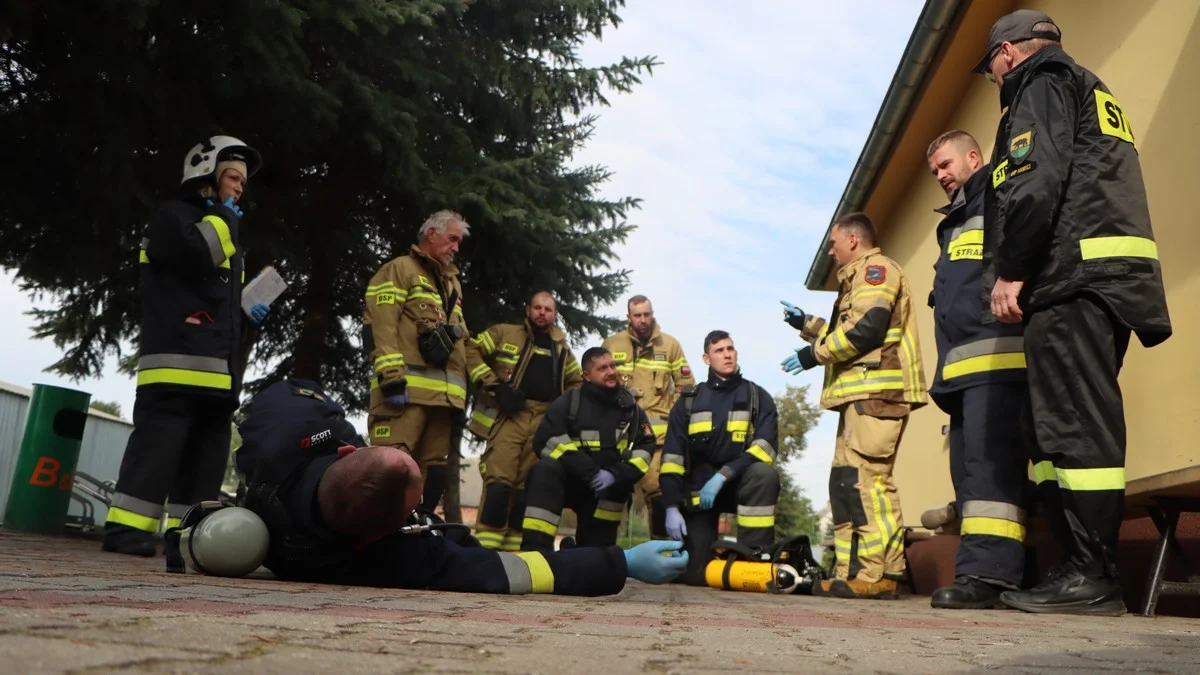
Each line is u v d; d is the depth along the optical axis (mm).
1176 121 4637
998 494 3812
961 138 4406
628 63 10648
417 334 5766
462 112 10773
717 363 6672
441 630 1538
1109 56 5352
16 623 1107
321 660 1042
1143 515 4340
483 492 6711
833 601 4395
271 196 9203
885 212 9445
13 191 7160
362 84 8172
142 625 1223
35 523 7391
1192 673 1366
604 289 11219
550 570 3135
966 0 6527
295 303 11438
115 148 6637
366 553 2896
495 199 9438
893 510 4895
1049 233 3398
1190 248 4465
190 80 6898
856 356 4965
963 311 4059
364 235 9836
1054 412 3357
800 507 26875
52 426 7547
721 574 5848
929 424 7879
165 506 4758
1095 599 3297
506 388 6621
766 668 1242
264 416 2979
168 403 4488
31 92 6551
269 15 6523
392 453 2713
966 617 3008
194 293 4535
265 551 2869
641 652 1383
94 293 9945
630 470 6410
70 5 5926
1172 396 4539
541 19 10922
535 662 1166
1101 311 3322
